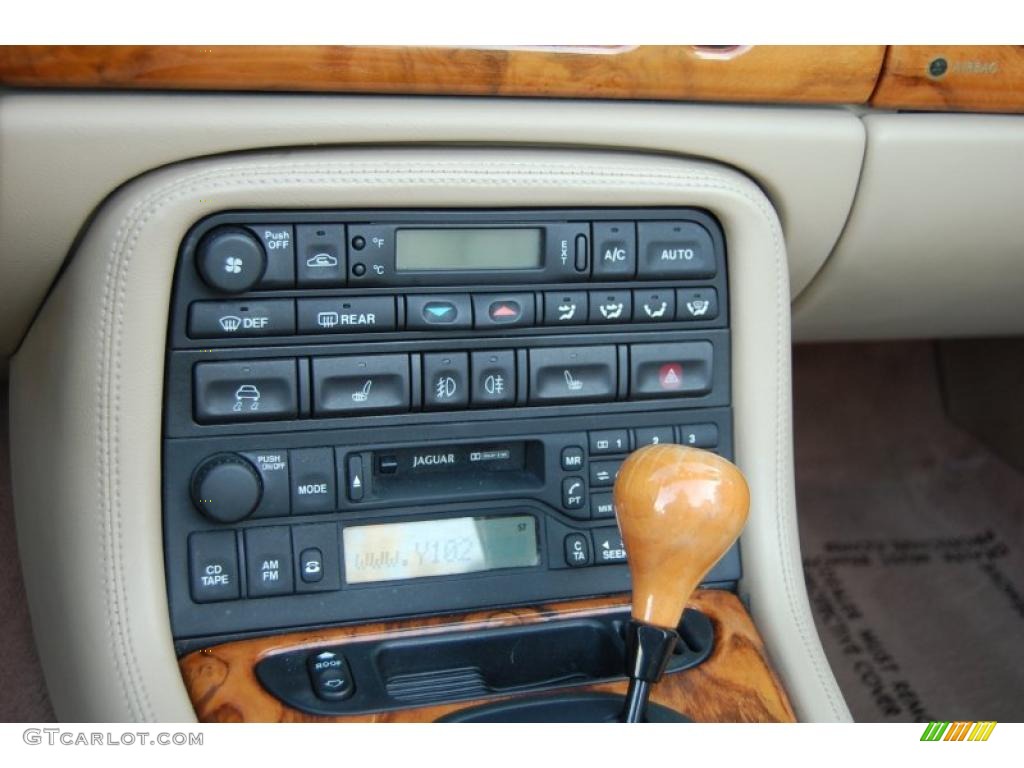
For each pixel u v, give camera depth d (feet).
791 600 3.12
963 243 3.41
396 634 2.86
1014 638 4.99
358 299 2.78
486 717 2.65
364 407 2.82
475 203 2.79
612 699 2.70
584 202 2.87
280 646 2.79
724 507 2.38
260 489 2.78
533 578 2.96
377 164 2.69
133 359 2.64
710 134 2.90
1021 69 3.01
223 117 2.57
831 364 6.15
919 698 4.66
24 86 2.49
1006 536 5.61
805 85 2.91
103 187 2.59
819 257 3.43
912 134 3.07
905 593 5.28
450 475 2.96
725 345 3.09
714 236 3.03
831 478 5.99
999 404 5.82
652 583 2.45
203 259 2.65
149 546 2.71
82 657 2.72
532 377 2.94
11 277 2.73
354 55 2.57
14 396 3.16
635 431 3.05
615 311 2.97
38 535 2.95
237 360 2.74
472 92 2.70
